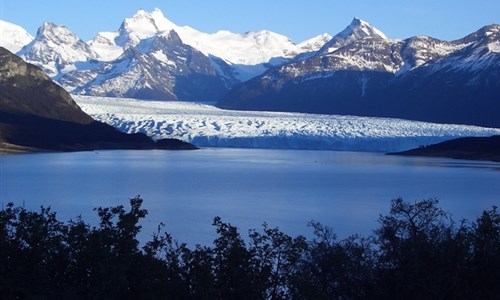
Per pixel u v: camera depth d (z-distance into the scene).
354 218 65.25
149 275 24.12
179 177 114.69
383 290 26.25
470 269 25.80
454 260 25.62
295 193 91.06
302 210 72.12
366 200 82.56
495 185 102.25
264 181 109.94
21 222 24.44
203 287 23.91
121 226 24.94
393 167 145.62
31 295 22.62
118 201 78.50
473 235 26.31
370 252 32.47
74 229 24.52
